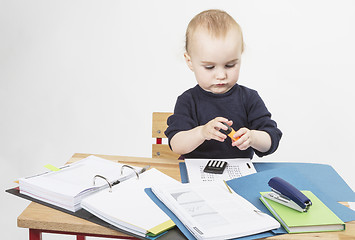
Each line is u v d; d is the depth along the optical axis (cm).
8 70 314
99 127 302
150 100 302
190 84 303
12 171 270
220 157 154
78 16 311
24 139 293
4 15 317
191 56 143
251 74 307
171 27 305
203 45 136
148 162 149
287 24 306
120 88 307
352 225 110
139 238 103
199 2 307
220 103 155
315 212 111
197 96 156
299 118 300
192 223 103
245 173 138
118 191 119
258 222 105
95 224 108
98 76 309
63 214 112
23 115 306
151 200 116
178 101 158
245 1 308
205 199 115
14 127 300
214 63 138
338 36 303
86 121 304
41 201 118
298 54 307
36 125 302
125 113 304
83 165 137
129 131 301
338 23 303
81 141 294
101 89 308
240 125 156
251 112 156
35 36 316
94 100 307
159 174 132
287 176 134
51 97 309
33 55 315
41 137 295
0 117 304
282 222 108
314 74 305
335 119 298
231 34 135
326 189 131
